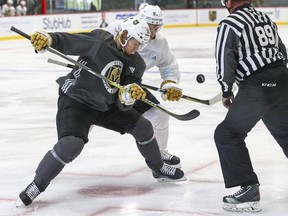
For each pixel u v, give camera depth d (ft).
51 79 54.34
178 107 38.70
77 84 19.19
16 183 22.44
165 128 22.97
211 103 21.53
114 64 19.27
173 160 23.32
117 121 20.36
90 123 19.47
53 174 19.19
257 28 17.99
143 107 22.44
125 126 20.44
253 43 17.93
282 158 25.57
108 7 131.44
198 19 131.13
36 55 76.54
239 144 18.33
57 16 107.34
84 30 112.78
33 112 38.11
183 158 25.86
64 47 18.51
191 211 18.92
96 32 19.27
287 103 18.60
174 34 107.76
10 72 60.03
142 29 18.93
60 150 18.86
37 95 45.14
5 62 69.36
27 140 30.12
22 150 27.99
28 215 18.74
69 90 19.24
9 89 48.42
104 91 19.33
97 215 18.70
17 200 20.06
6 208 19.45
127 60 19.48
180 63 64.59
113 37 19.47
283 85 18.22
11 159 26.30
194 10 130.62
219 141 18.38
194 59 68.18
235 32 17.81
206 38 97.14
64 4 115.96
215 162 25.11
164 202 19.88
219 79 17.93
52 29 106.52
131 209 19.22
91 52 18.95
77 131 18.95
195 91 46.14
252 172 18.47
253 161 25.13
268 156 25.99
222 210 18.95
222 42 17.84
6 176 23.45
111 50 19.15
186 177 22.82
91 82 19.20
